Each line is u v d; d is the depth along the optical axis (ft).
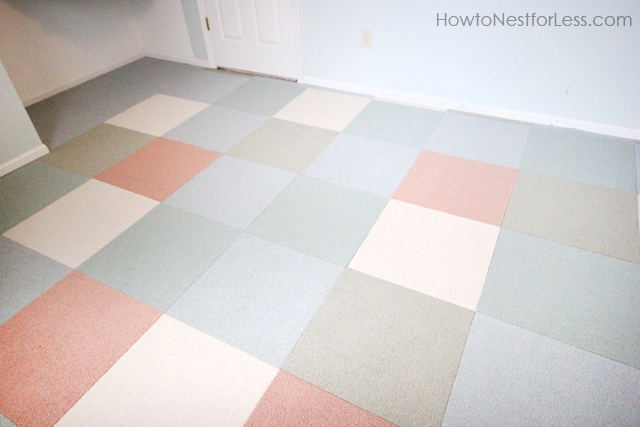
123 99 9.89
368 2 8.55
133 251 5.88
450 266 5.53
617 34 7.08
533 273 5.40
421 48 8.70
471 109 9.02
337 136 8.30
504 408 4.08
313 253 5.77
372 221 6.27
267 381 4.34
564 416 4.00
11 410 4.15
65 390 4.30
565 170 7.22
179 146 8.13
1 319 4.99
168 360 4.55
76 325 4.91
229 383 4.33
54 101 9.80
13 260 5.77
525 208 6.43
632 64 7.27
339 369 4.43
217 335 4.78
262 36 10.21
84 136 8.50
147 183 7.18
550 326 4.78
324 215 6.40
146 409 4.14
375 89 9.73
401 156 7.68
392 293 5.19
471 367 4.42
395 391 4.24
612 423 3.94
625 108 7.77
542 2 7.25
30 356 4.60
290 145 8.07
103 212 6.58
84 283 5.42
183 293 5.27
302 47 9.91
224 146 8.10
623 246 5.73
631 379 4.26
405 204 6.57
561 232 5.99
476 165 7.39
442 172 7.24
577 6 7.07
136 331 4.84
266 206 6.62
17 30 9.10
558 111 8.34
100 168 7.57
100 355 4.60
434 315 4.93
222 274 5.51
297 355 4.57
